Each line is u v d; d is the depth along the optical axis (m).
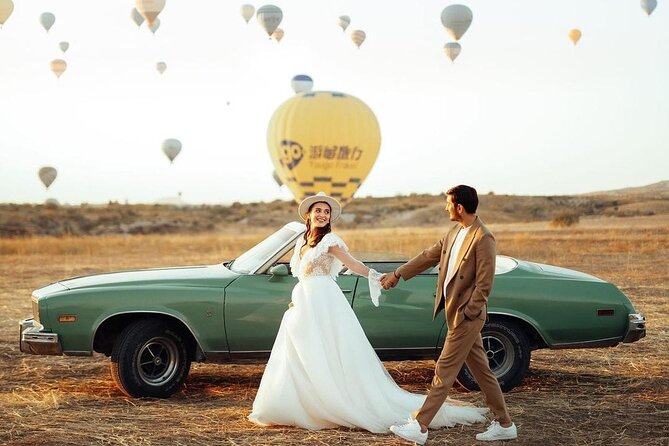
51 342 7.26
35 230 61.94
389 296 7.39
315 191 25.47
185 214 74.19
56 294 7.34
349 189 25.70
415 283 7.47
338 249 6.38
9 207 69.75
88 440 5.92
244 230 67.94
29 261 23.89
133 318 7.45
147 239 36.22
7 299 14.05
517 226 54.31
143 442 5.87
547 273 7.77
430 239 31.12
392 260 7.61
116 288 7.34
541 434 6.12
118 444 5.82
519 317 7.47
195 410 6.86
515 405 6.99
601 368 8.62
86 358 9.24
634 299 13.66
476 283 5.74
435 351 7.51
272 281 7.43
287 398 6.24
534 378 8.17
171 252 28.00
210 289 7.36
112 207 74.56
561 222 52.72
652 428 6.32
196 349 7.51
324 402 6.21
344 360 6.27
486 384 5.96
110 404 7.09
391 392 6.35
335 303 6.38
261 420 6.34
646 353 9.38
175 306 7.29
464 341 5.83
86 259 24.66
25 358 9.20
